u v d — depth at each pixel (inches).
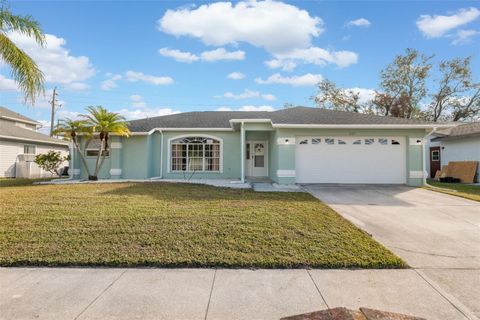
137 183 530.0
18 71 326.3
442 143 764.0
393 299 130.9
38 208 294.5
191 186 482.9
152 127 652.1
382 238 219.6
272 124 518.3
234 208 299.9
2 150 753.6
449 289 140.9
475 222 265.9
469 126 719.7
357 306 124.6
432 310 121.4
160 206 306.2
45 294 134.1
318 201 348.8
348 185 510.0
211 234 215.5
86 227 229.5
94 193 395.2
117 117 573.3
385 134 523.2
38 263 168.7
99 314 117.5
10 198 353.7
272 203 329.7
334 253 183.2
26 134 848.3
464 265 170.6
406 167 522.3
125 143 631.2
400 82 1219.9
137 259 172.4
